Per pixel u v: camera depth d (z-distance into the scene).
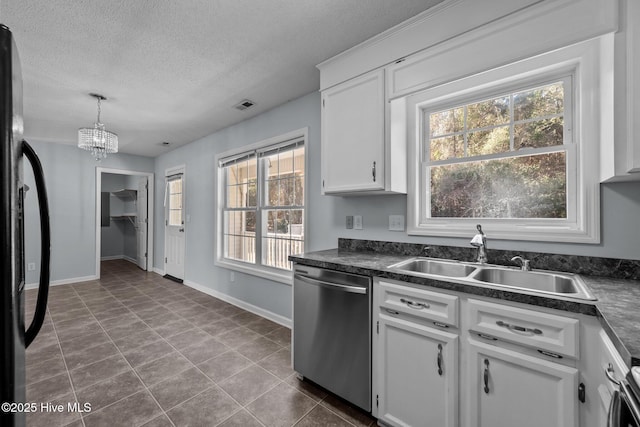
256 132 3.37
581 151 1.46
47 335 2.69
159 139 4.41
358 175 1.98
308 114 2.77
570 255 1.50
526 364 1.11
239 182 3.79
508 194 1.79
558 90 1.62
